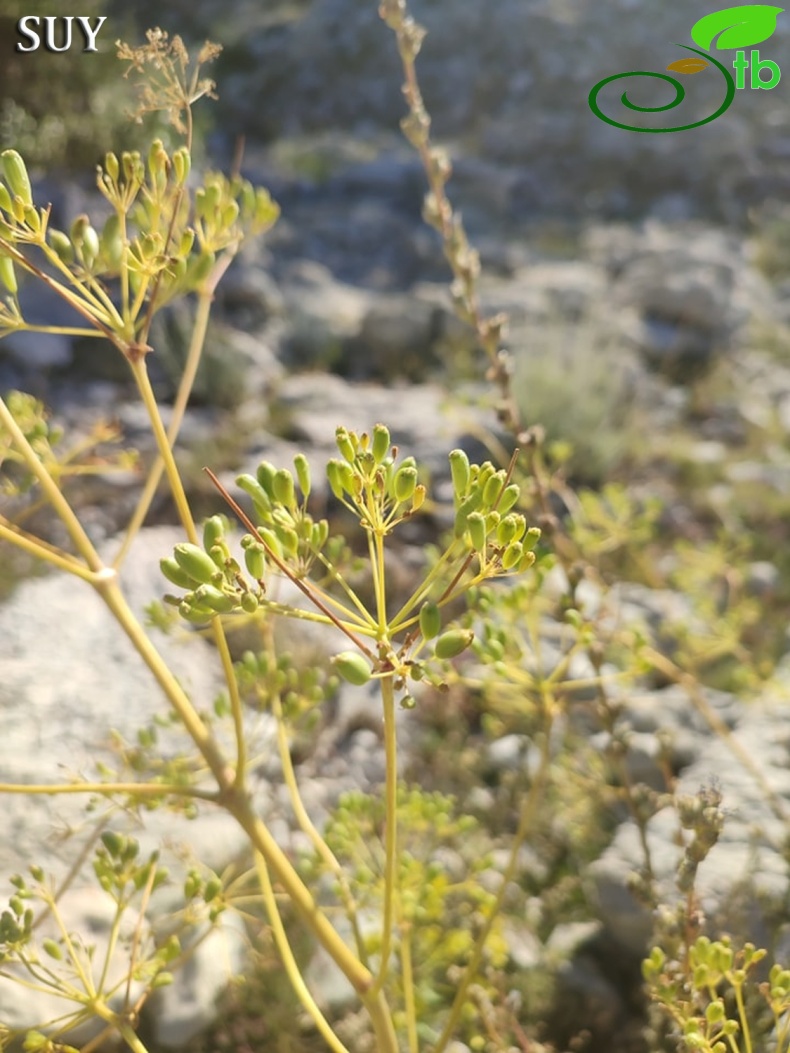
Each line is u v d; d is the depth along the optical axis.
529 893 3.22
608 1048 2.81
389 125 19.14
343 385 8.09
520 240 13.29
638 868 3.01
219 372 7.15
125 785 1.38
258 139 17.72
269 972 2.59
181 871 2.87
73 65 7.66
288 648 4.21
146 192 1.37
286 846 3.20
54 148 7.76
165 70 1.39
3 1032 1.49
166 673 1.38
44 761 3.41
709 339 9.97
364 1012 2.53
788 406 8.76
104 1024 2.40
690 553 3.90
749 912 2.68
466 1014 2.22
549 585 3.04
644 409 7.93
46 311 7.02
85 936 2.59
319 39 19.64
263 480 1.15
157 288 1.41
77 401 6.65
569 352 8.27
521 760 3.34
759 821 3.23
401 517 1.13
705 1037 1.45
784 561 5.88
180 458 6.07
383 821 2.34
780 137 17.06
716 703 4.12
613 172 16.30
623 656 3.84
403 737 4.06
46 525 5.08
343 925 2.69
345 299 10.10
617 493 3.11
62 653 4.14
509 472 1.14
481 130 18.22
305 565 1.15
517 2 19.78
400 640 4.44
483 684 1.97
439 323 8.88
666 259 10.64
